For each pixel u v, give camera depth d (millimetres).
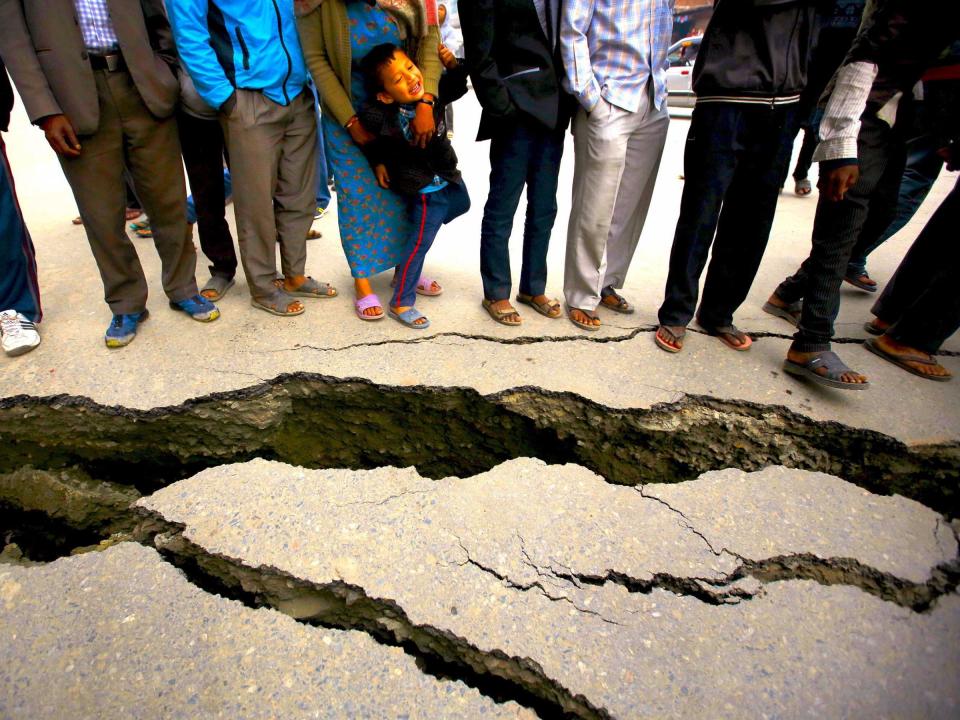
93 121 2084
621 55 2303
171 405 2217
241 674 1377
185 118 2533
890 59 1963
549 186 2586
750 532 1800
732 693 1386
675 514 1848
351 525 1767
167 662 1396
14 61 1943
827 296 2270
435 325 2793
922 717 1359
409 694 1353
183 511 1807
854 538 1794
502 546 1715
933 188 5258
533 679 1426
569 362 2545
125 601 1530
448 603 1564
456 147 6613
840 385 2260
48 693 1334
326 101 2363
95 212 2293
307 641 1446
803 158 2918
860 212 2146
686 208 2418
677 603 1585
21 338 2436
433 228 2545
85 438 2125
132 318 2584
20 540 1770
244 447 2146
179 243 2582
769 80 2072
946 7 1822
